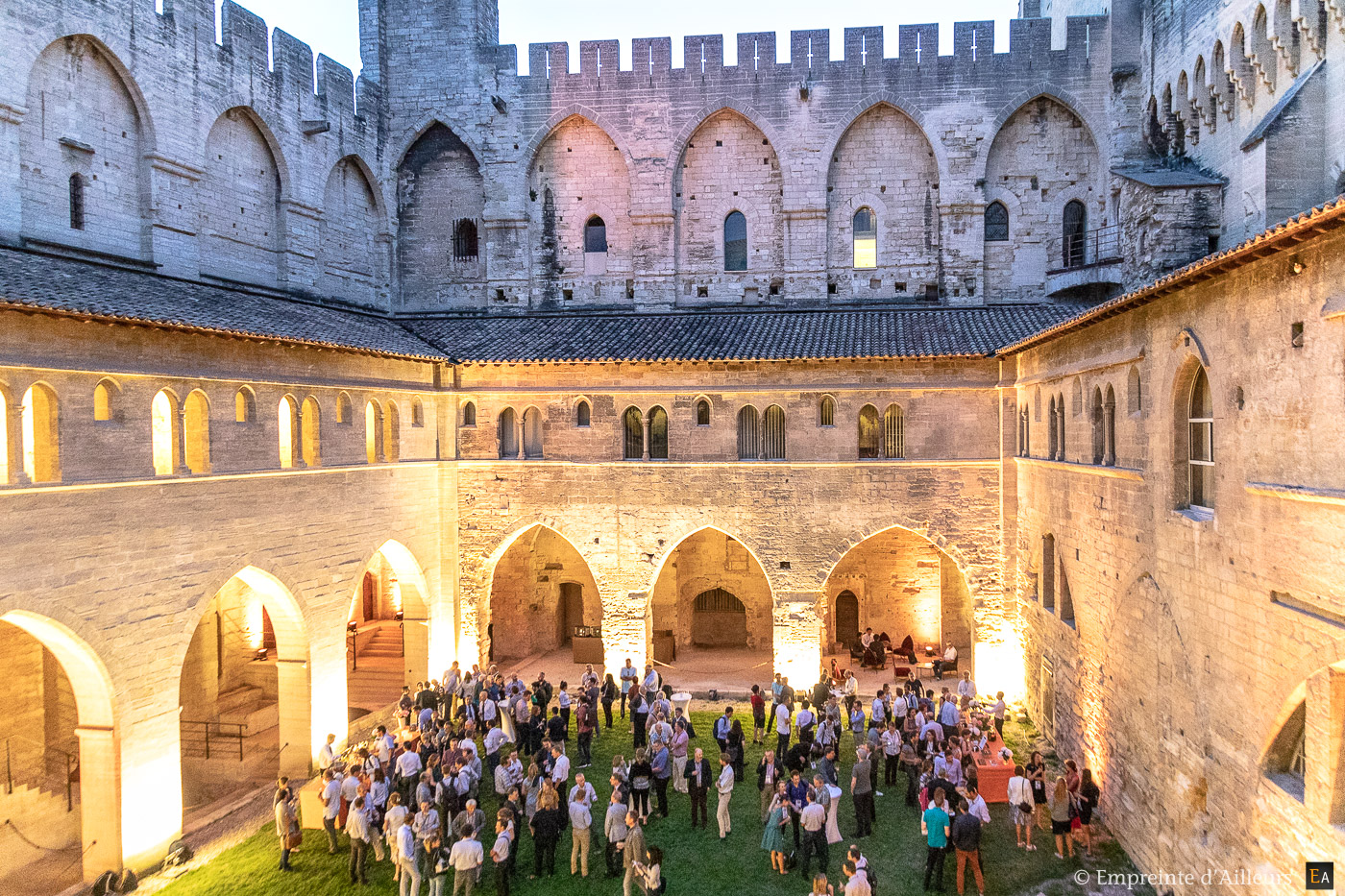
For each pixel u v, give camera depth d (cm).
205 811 2233
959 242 3494
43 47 2311
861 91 3503
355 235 3594
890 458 2967
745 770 2355
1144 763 1789
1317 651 1176
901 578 3531
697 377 3022
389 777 2072
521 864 1878
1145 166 3138
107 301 1984
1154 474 1738
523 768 2256
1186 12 2958
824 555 2986
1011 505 2875
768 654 3553
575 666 3441
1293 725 1286
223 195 2920
